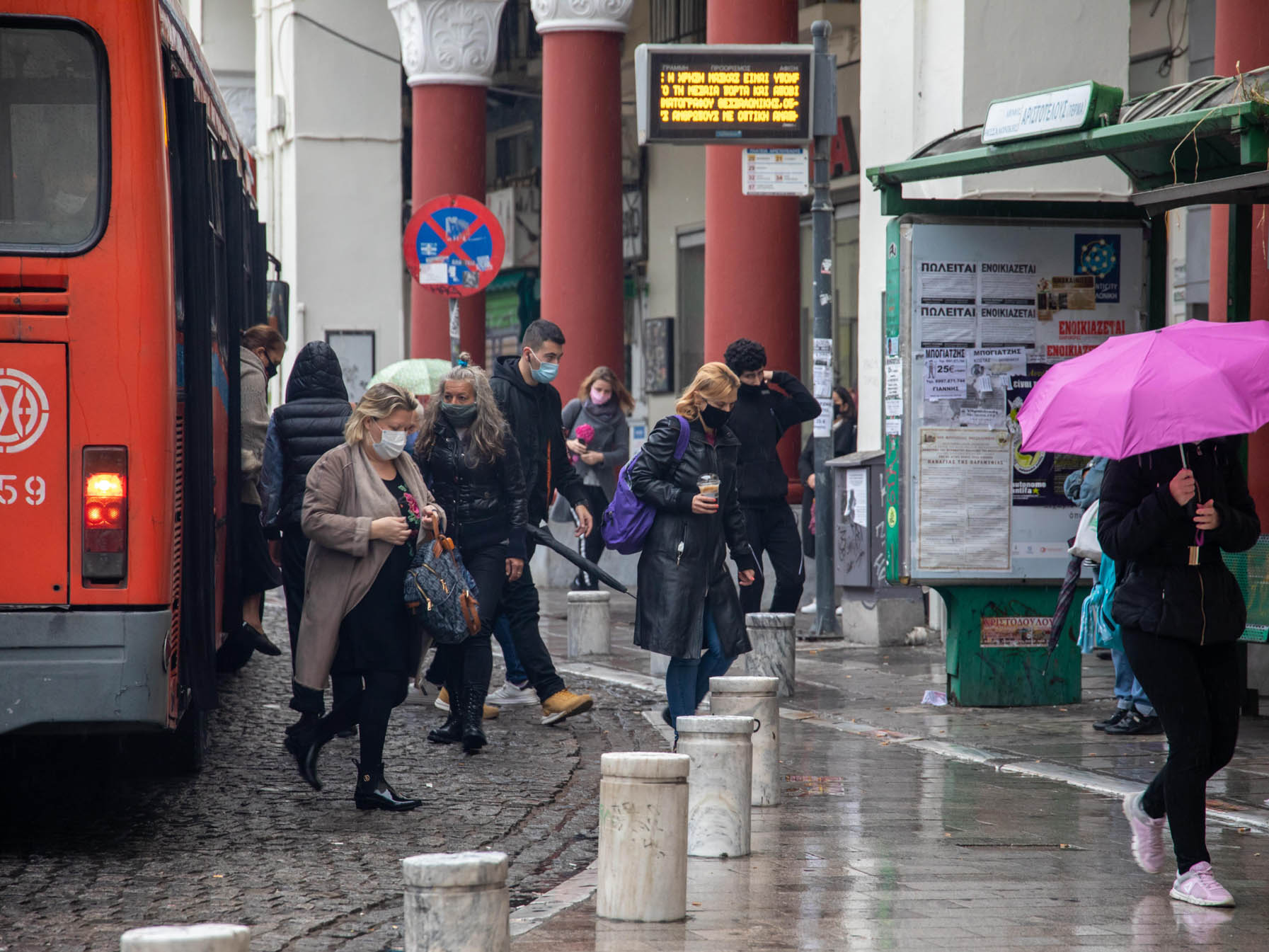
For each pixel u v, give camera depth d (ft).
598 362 225.35
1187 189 93.50
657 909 64.54
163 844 79.77
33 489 74.18
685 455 99.71
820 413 134.62
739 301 185.78
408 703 127.03
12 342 74.18
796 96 149.07
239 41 321.93
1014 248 120.26
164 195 75.72
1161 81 199.82
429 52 261.65
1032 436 71.56
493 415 106.52
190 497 83.20
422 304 270.26
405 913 54.13
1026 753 102.58
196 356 83.51
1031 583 121.39
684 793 65.62
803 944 61.05
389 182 289.53
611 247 226.79
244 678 142.82
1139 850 72.33
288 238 290.35
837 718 116.47
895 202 120.88
